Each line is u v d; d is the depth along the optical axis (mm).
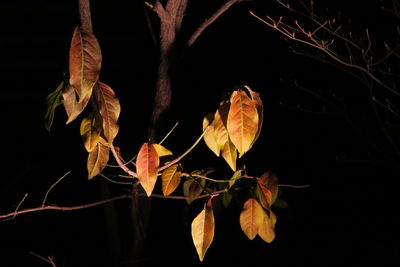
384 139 3775
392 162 3461
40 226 3338
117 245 2082
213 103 3912
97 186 3529
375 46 3668
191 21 3713
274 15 3811
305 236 3439
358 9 3719
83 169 3602
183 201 3271
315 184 3797
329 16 3738
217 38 3936
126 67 3742
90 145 1208
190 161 3482
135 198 1718
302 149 3941
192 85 3920
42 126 3732
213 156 2625
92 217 3406
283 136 3945
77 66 963
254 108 1145
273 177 1451
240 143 1140
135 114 3592
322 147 3951
